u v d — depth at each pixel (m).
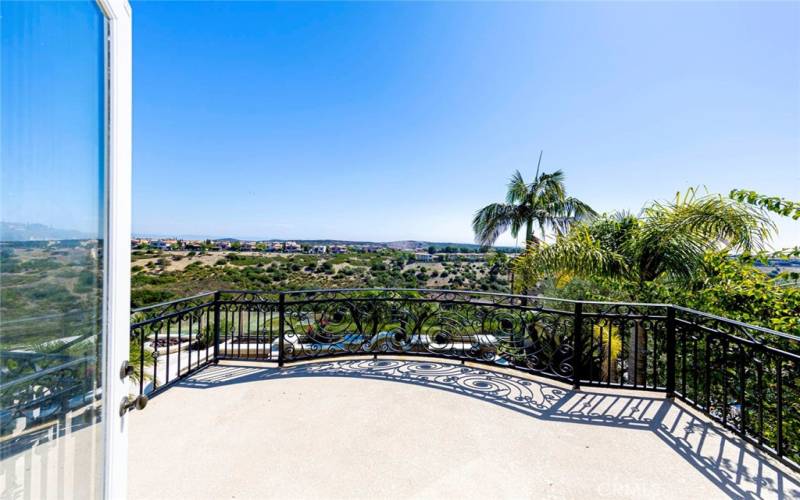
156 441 2.20
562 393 3.01
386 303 4.11
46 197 0.87
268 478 1.86
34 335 0.85
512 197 8.50
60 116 0.92
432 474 1.91
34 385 0.86
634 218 5.12
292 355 3.83
